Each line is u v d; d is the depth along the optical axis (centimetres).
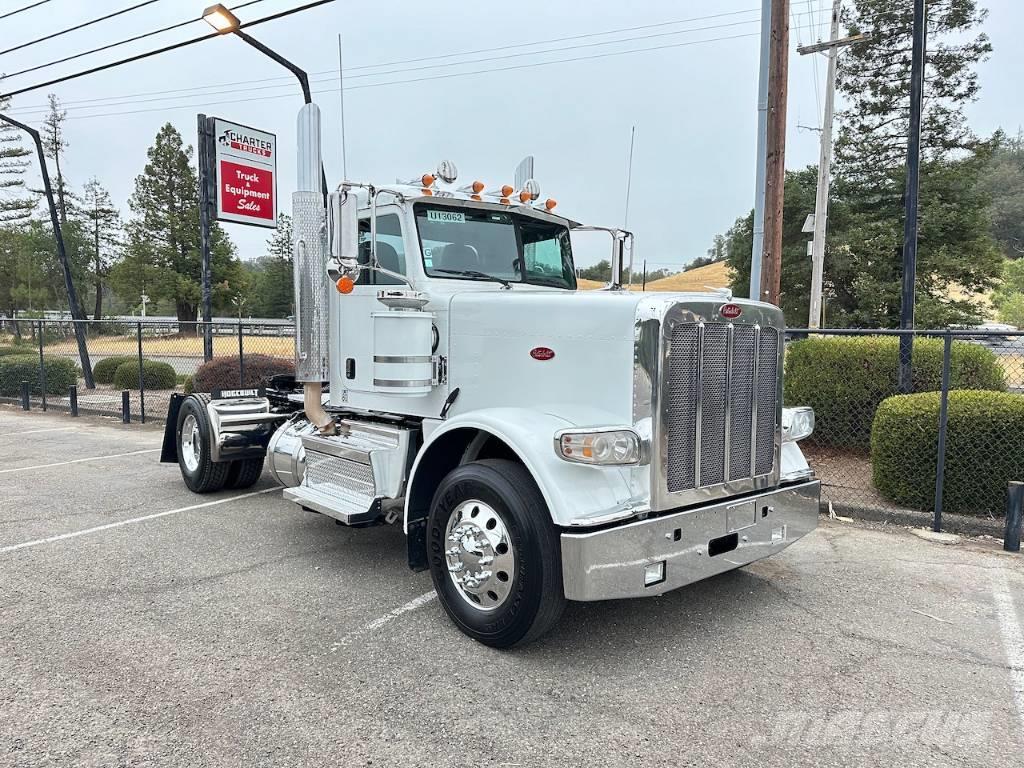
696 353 353
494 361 404
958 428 586
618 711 297
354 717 290
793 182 3166
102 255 6762
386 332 415
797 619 397
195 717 289
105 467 838
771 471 406
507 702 304
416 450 448
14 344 2075
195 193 5594
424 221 449
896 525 592
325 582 450
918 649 359
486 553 352
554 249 530
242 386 1095
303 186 473
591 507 323
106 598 419
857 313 2756
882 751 270
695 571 352
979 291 2772
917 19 771
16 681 319
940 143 2766
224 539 542
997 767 260
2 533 556
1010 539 523
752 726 287
